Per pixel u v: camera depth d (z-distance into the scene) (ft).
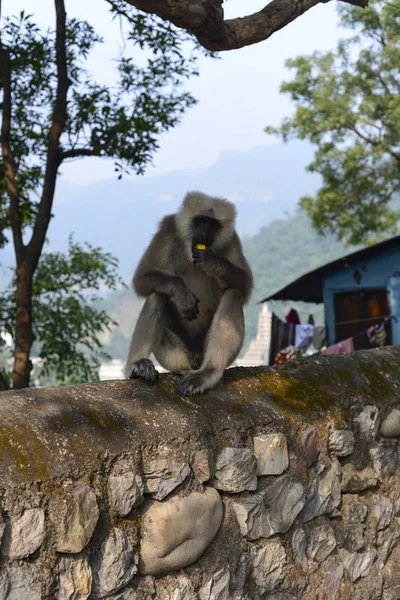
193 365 16.31
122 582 10.48
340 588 14.64
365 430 15.81
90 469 10.28
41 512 9.52
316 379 15.52
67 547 9.70
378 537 15.96
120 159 32.42
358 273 52.70
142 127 31.27
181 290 15.24
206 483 12.32
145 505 11.21
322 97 68.90
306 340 52.75
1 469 9.33
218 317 14.90
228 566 12.37
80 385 11.74
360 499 15.69
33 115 34.99
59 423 10.46
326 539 14.52
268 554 13.08
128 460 10.93
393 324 50.83
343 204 70.95
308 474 14.21
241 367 14.80
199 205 17.26
